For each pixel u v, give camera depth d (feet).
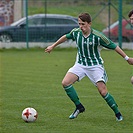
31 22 215.92
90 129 67.36
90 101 91.15
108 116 76.95
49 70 142.20
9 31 215.31
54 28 216.33
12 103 89.25
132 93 101.09
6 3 221.66
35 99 93.61
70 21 216.95
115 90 105.09
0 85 112.47
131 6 223.92
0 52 206.18
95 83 72.59
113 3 220.64
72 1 227.81
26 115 71.87
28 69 145.07
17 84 114.11
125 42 213.46
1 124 70.90
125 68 147.13
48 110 82.23
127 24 214.48
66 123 71.56
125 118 75.31
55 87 109.29
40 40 215.92
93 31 71.46
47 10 234.58
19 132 65.77
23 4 238.48
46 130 66.85
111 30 215.51
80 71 72.64
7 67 150.51
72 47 214.48
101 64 72.64
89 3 222.48
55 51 208.74
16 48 214.48
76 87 109.19
